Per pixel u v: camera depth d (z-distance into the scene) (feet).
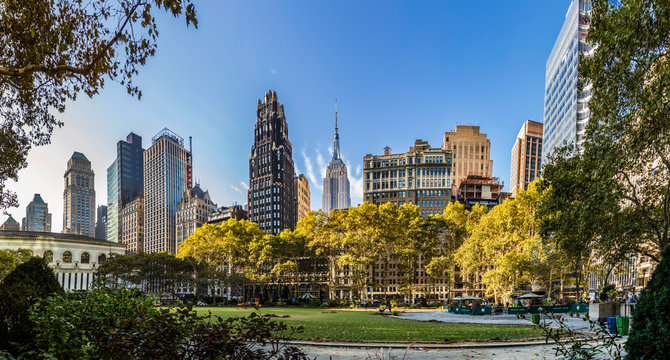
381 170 457.68
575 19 363.35
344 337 62.59
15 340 29.91
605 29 48.03
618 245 64.75
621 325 55.42
